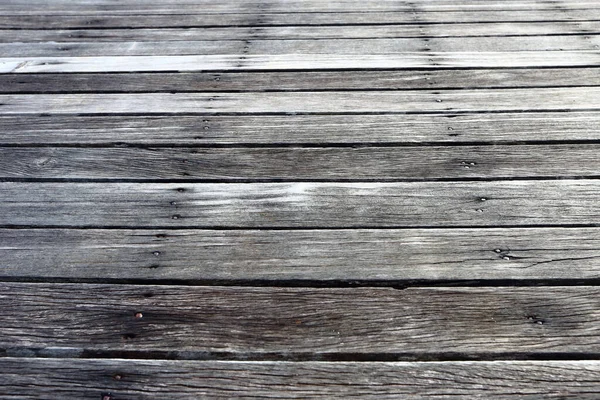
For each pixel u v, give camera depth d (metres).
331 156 1.70
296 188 1.57
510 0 2.90
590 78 2.08
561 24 2.57
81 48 2.46
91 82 2.16
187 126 1.86
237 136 1.81
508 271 1.30
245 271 1.33
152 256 1.37
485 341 1.16
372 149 1.72
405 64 2.22
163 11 2.86
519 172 1.60
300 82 2.12
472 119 1.85
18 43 2.53
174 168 1.67
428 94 2.01
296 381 1.11
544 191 1.52
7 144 1.79
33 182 1.63
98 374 1.13
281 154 1.71
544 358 1.13
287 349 1.16
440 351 1.15
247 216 1.48
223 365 1.14
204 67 2.25
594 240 1.36
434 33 2.52
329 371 1.12
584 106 1.90
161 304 1.25
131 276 1.32
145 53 2.39
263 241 1.40
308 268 1.33
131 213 1.50
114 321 1.22
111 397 1.10
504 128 1.80
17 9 2.92
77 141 1.80
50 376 1.13
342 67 2.21
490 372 1.11
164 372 1.13
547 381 1.09
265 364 1.14
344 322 1.21
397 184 1.57
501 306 1.22
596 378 1.09
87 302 1.26
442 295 1.25
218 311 1.24
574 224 1.41
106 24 2.71
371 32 2.54
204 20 2.73
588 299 1.23
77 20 2.77
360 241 1.39
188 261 1.36
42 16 2.82
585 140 1.72
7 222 1.48
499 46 2.36
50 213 1.51
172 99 2.03
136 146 1.77
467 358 1.14
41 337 1.20
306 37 2.51
